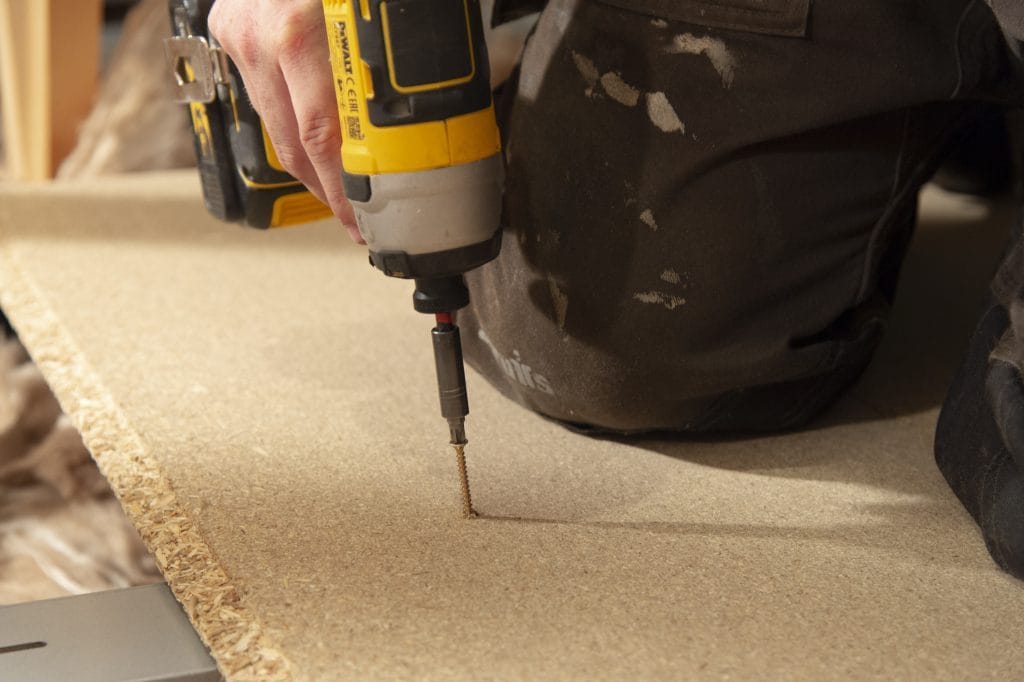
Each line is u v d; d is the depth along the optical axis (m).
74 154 2.61
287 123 1.01
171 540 0.97
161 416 1.23
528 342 1.08
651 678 0.77
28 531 1.55
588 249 1.02
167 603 0.94
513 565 0.92
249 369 1.36
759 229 0.99
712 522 0.98
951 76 0.94
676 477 1.07
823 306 1.04
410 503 1.03
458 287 0.93
